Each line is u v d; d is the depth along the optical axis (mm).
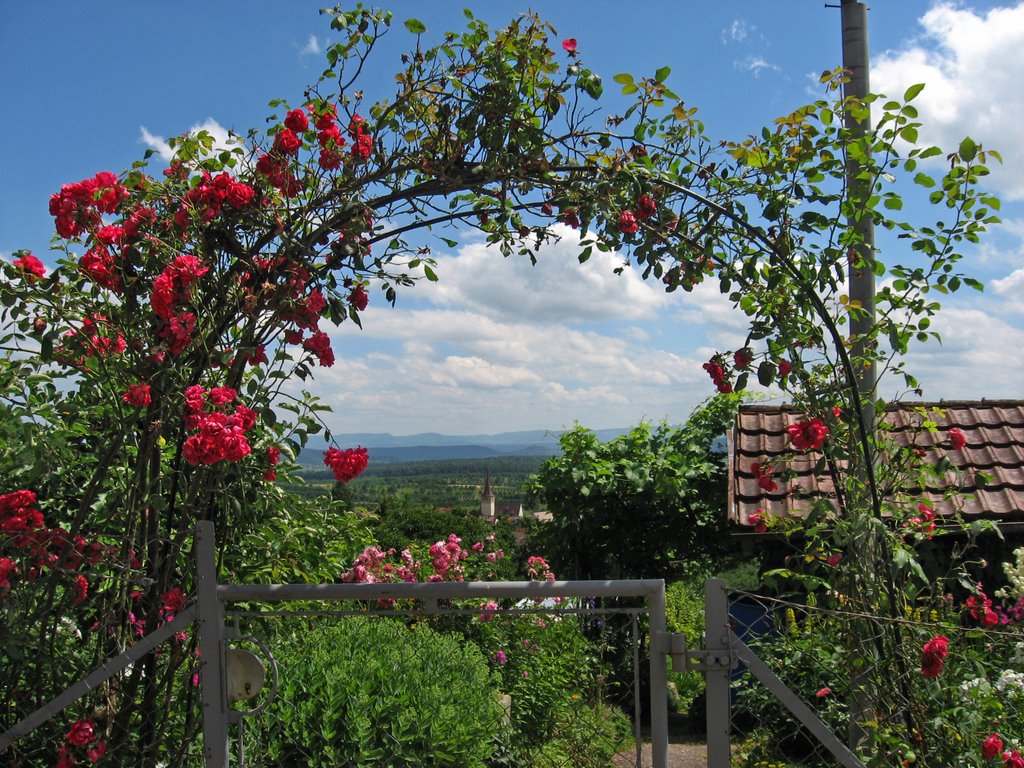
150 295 2613
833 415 3018
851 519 2881
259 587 2293
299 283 2775
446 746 3301
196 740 2805
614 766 3158
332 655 3570
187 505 2645
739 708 3289
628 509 7285
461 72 2977
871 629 2713
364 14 2975
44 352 2588
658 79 2922
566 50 2977
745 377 3021
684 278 3029
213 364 2734
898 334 3055
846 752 2154
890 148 2973
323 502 3906
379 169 2975
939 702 2604
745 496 6000
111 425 2729
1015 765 2354
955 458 5938
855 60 3506
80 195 2682
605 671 3301
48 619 2676
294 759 3232
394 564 6543
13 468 2766
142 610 2717
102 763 2555
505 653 4711
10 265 2582
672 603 7121
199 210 2807
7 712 2566
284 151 2889
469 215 3088
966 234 3000
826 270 2979
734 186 3062
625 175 2896
